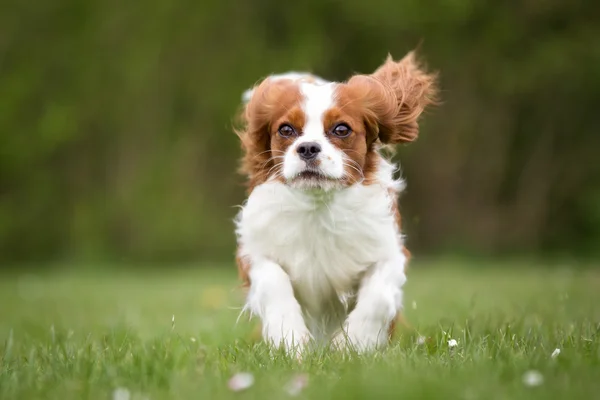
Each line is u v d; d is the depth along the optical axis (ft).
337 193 15.67
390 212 16.22
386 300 15.31
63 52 55.57
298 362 13.25
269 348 14.30
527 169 58.80
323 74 55.57
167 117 54.95
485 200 58.18
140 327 21.71
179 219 52.80
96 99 55.26
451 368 12.09
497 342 14.23
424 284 33.22
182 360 13.05
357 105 16.01
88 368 12.50
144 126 55.01
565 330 16.34
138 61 54.03
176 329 20.70
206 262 53.26
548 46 55.98
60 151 55.72
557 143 58.54
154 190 53.78
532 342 14.56
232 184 54.65
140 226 53.26
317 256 16.07
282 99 16.01
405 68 17.98
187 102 54.80
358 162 15.85
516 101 57.67
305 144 15.08
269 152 16.44
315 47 53.67
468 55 56.44
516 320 18.65
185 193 53.98
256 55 54.08
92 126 55.47
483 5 55.67
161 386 11.55
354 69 56.24
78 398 11.02
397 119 17.19
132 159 55.06
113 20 54.54
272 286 15.47
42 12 55.57
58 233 55.67
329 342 15.25
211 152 54.90
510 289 29.91
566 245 58.80
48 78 56.08
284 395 10.53
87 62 55.16
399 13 54.03
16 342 18.69
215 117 54.54
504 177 58.59
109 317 24.40
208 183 54.90
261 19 55.11
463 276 38.70
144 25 54.24
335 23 55.67
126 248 53.57
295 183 15.21
